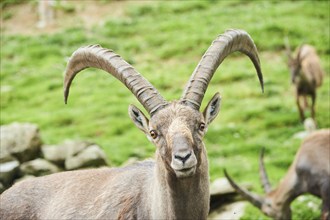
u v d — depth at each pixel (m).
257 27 32.09
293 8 34.44
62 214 9.08
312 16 33.66
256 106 24.78
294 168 15.63
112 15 36.25
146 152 20.97
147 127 8.09
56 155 16.94
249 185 17.62
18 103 26.75
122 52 31.66
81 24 35.22
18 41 33.53
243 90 26.50
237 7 35.81
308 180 15.37
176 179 7.64
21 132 16.86
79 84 28.27
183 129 7.26
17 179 16.11
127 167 9.29
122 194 8.71
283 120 23.47
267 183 16.12
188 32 32.97
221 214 15.63
